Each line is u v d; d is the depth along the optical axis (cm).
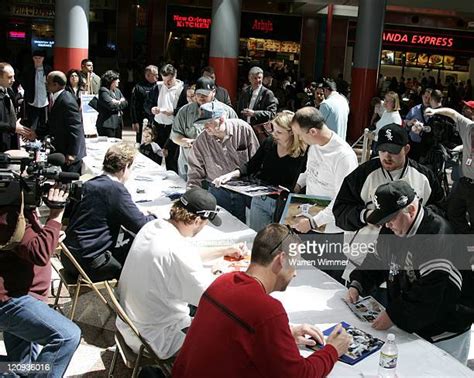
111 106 822
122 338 298
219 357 203
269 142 443
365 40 1251
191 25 1923
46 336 264
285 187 431
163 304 279
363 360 243
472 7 1516
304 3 1762
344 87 1055
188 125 563
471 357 354
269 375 199
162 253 275
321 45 1975
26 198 250
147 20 1909
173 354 276
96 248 356
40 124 857
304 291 313
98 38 1898
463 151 493
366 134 837
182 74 1683
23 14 1855
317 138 364
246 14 1933
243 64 1955
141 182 516
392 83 1811
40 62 858
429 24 2000
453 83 1886
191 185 470
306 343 251
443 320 267
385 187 251
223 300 208
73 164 575
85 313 406
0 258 256
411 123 723
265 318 201
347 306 296
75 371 338
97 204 353
